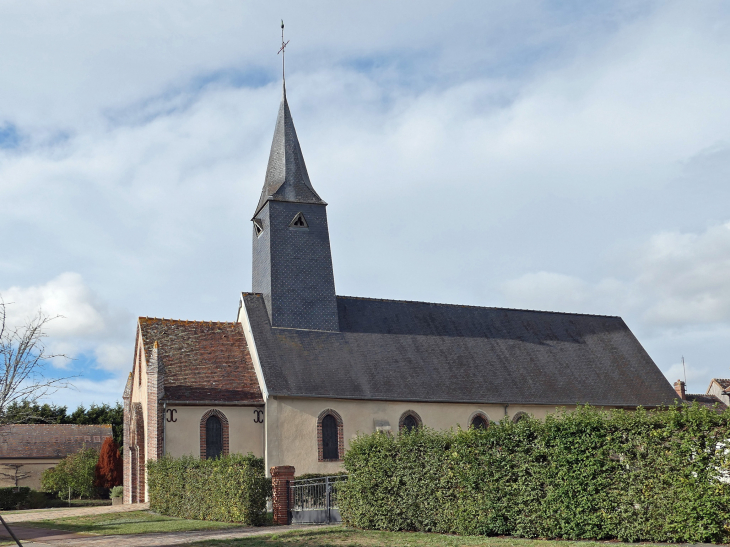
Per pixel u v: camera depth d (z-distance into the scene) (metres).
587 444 17.50
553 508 17.77
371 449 22.20
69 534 22.47
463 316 46.44
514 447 18.78
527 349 45.22
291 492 26.50
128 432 42.84
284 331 39.81
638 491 16.84
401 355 41.19
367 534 20.22
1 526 25.56
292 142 44.84
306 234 42.59
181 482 28.81
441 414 39.25
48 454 64.44
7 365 23.67
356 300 44.31
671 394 45.12
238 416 36.06
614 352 47.38
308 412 36.56
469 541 17.77
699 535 15.91
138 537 21.31
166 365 36.94
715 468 15.97
